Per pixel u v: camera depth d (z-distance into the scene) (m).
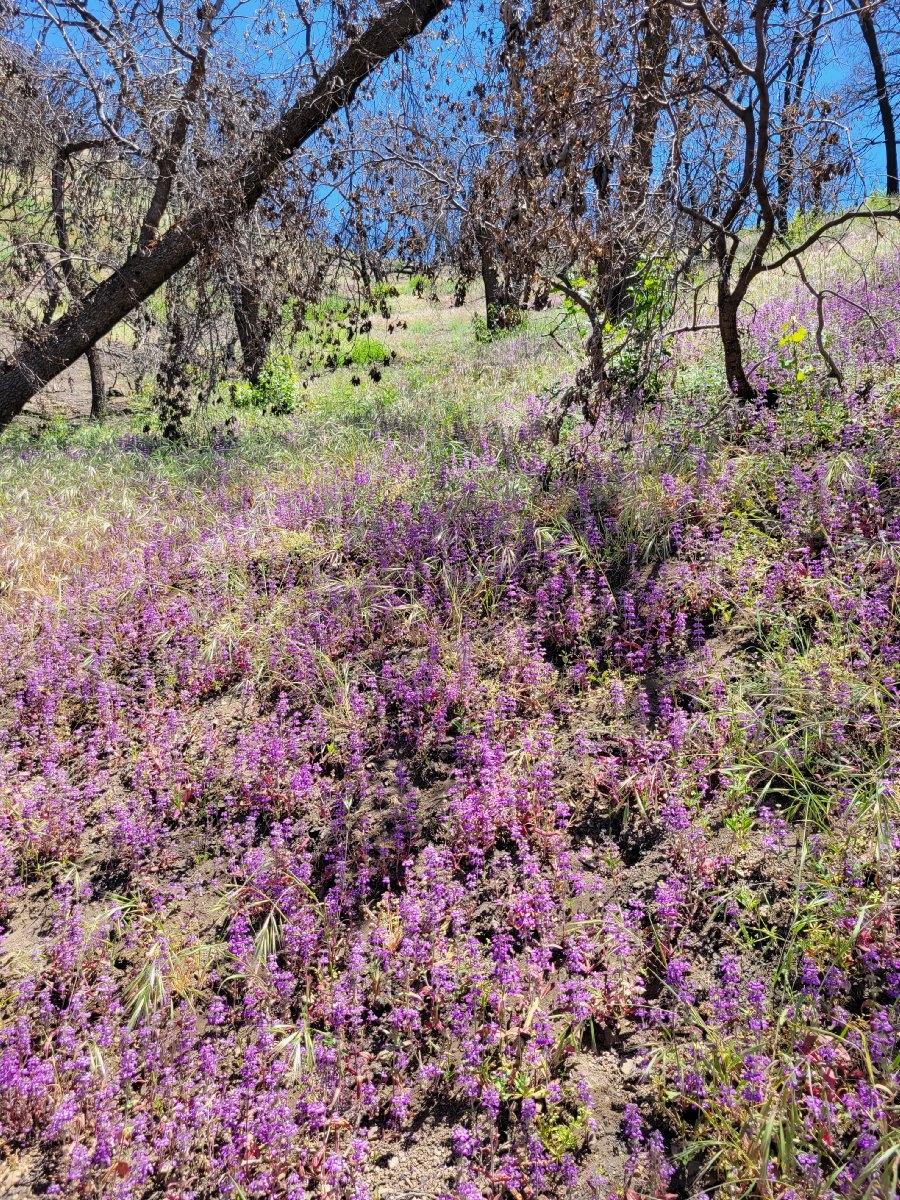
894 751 3.59
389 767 4.62
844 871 3.25
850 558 4.78
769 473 5.71
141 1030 3.36
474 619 5.49
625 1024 3.12
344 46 9.37
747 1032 2.88
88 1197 2.92
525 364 11.98
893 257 10.35
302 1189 2.76
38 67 11.89
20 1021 3.44
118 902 4.10
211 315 12.14
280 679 5.43
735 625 4.72
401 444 8.48
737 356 6.67
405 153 7.27
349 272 9.68
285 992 3.46
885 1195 2.30
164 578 7.10
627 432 6.76
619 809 3.98
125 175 12.48
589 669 4.81
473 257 7.10
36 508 8.98
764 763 3.86
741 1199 2.48
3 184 13.20
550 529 5.95
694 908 3.40
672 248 6.79
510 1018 3.20
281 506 7.62
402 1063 3.12
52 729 5.46
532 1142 2.78
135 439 12.62
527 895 3.53
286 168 9.39
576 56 5.74
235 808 4.57
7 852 4.47
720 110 6.45
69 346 12.76
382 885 3.98
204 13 10.53
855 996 2.95
